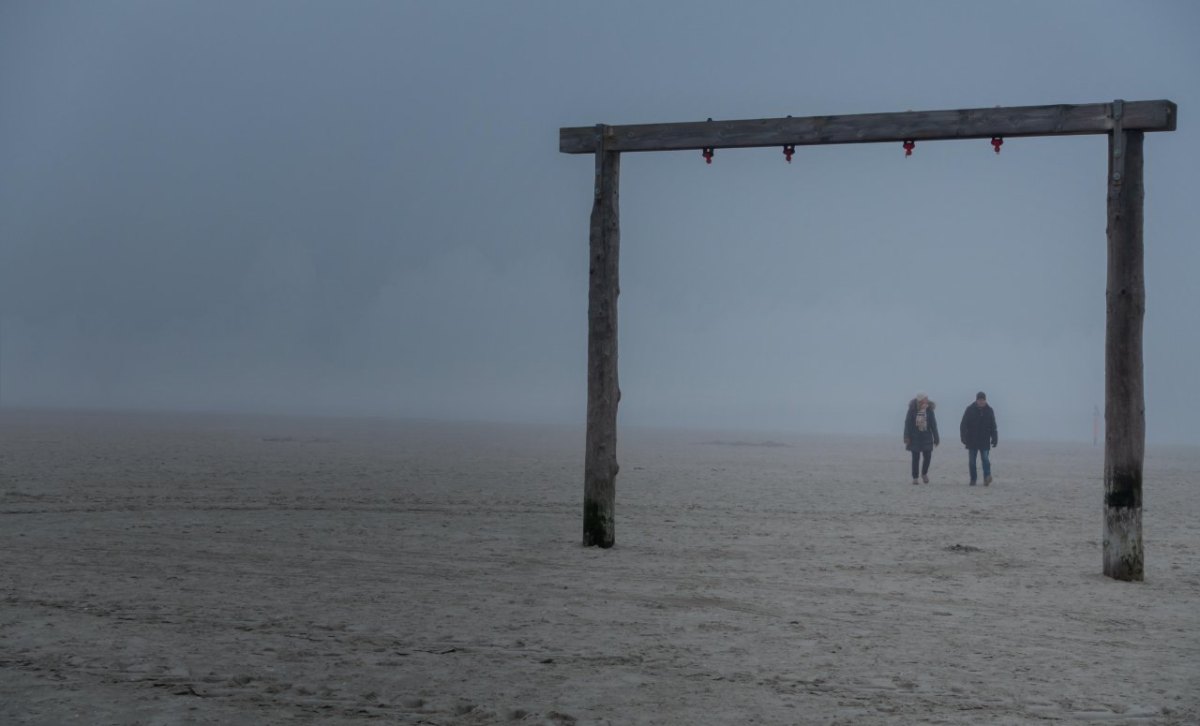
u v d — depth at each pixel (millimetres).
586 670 7934
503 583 11625
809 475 31453
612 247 14914
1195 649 8977
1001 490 26328
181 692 7195
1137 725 6812
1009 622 9969
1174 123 12562
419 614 9836
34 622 9203
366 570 12336
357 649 8430
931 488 26766
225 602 10219
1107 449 12695
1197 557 14656
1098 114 12773
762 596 11070
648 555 13914
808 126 14039
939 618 10102
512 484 25547
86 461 30359
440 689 7359
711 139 14492
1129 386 12625
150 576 11625
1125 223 12672
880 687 7602
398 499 21062
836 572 12688
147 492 21250
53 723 6547
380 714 6797
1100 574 12906
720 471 32719
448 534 15758
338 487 23625
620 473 30859
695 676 7824
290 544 14359
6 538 14391
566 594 11023
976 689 7574
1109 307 12734
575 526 17000
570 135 15148
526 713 6848
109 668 7766
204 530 15594
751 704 7141
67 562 12477
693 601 10750
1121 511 12562
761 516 18953
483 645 8656
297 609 9953
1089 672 8109
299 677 7598
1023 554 14516
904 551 14570
